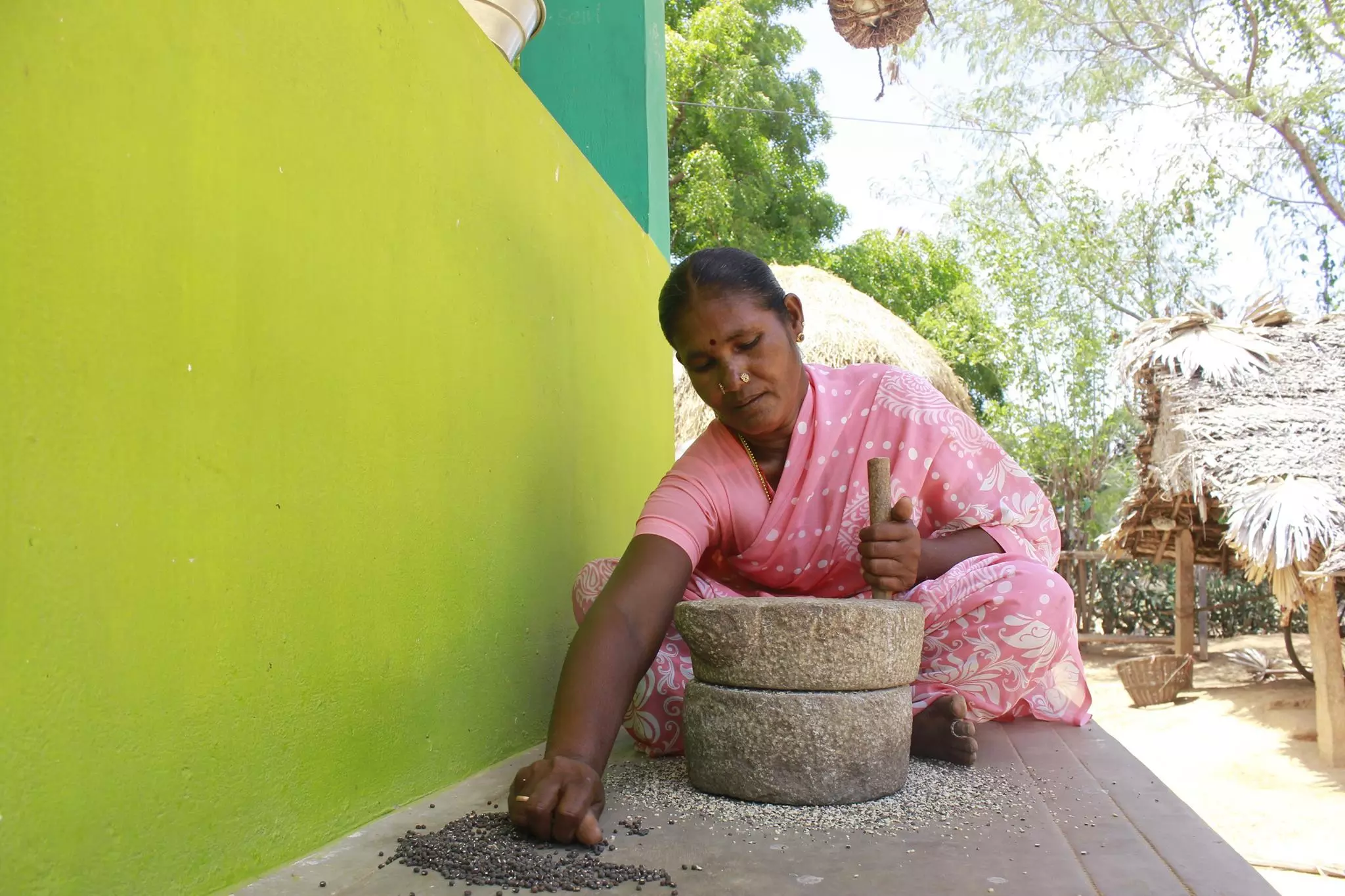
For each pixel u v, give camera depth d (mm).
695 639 2246
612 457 3932
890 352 9672
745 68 16172
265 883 1696
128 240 1455
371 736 2092
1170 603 15469
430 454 2375
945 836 1945
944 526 2900
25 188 1282
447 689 2430
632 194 4934
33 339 1296
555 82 4977
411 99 2326
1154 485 11195
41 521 1312
